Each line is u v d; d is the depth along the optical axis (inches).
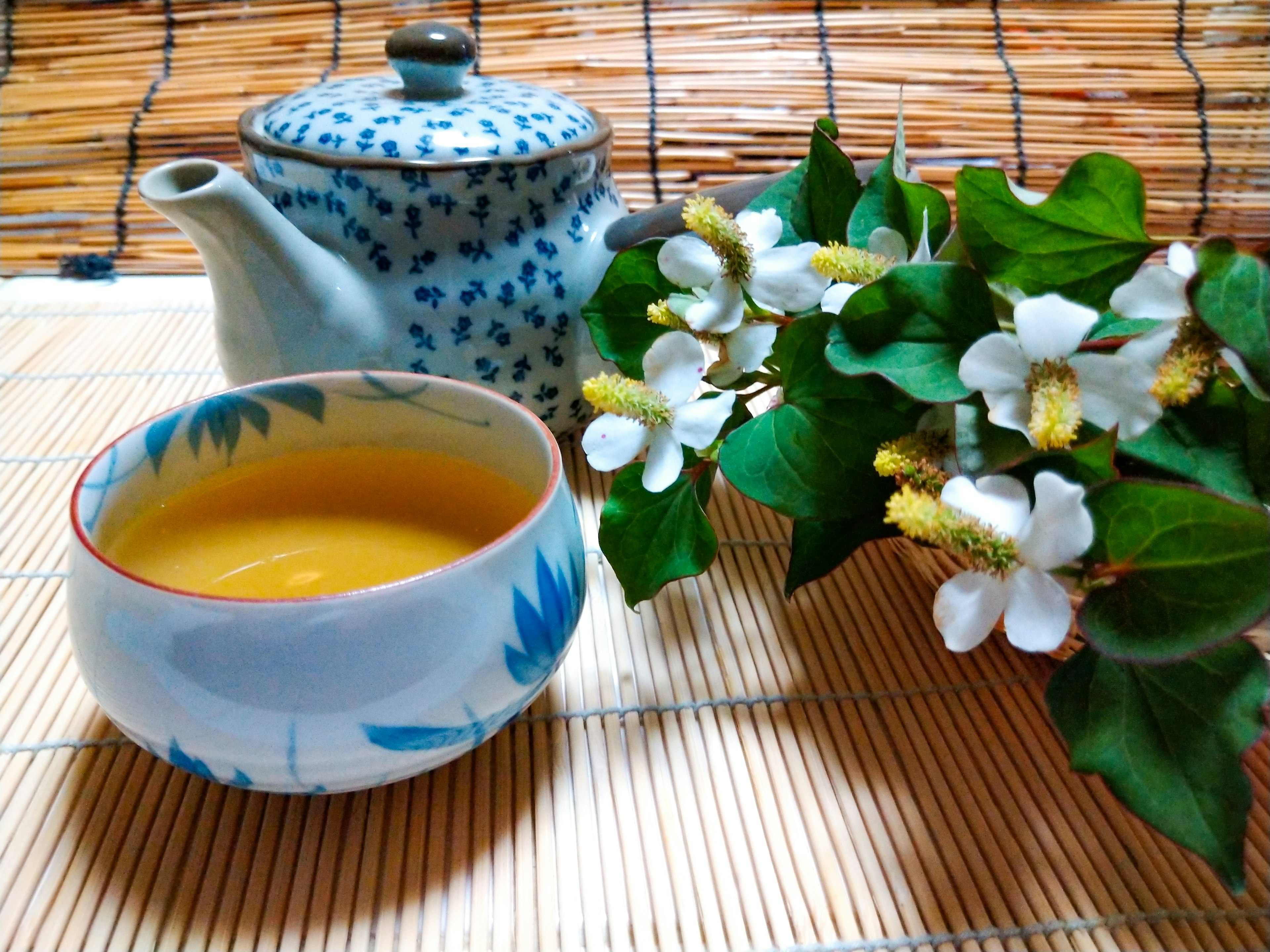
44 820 5.7
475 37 13.8
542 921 5.3
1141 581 4.9
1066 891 5.5
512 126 8.1
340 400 6.8
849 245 6.9
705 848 5.7
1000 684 7.0
